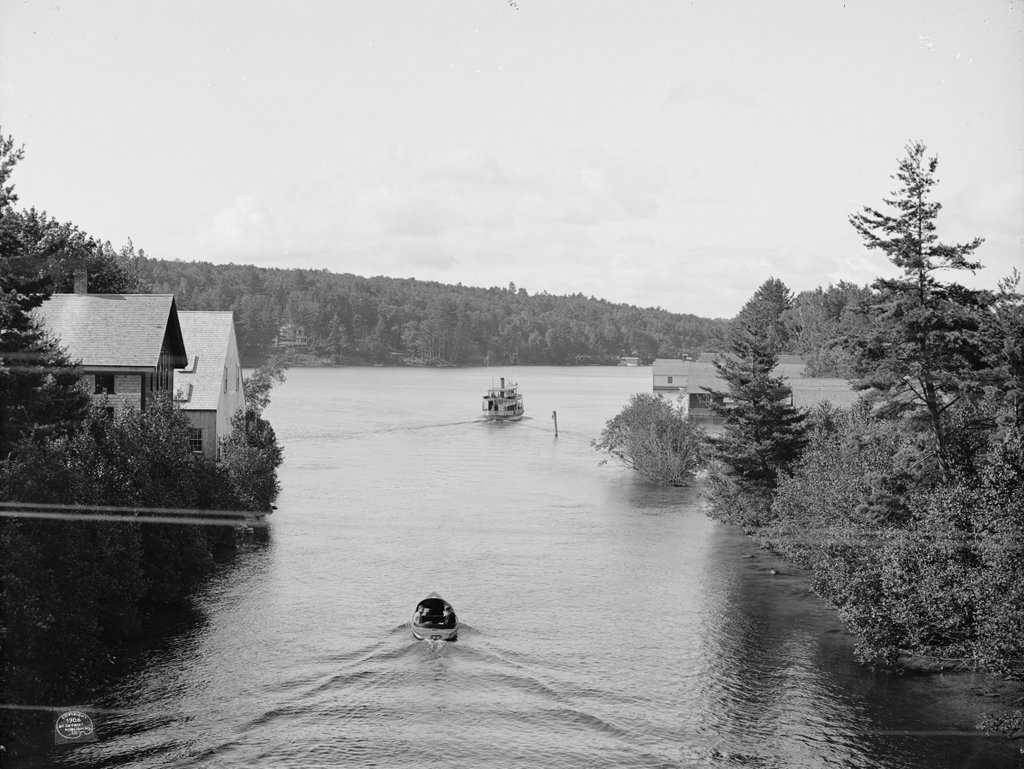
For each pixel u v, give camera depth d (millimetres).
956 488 34906
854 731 30750
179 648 36719
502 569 50469
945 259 42781
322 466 91375
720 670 35938
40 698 30562
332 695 32562
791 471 58562
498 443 115688
